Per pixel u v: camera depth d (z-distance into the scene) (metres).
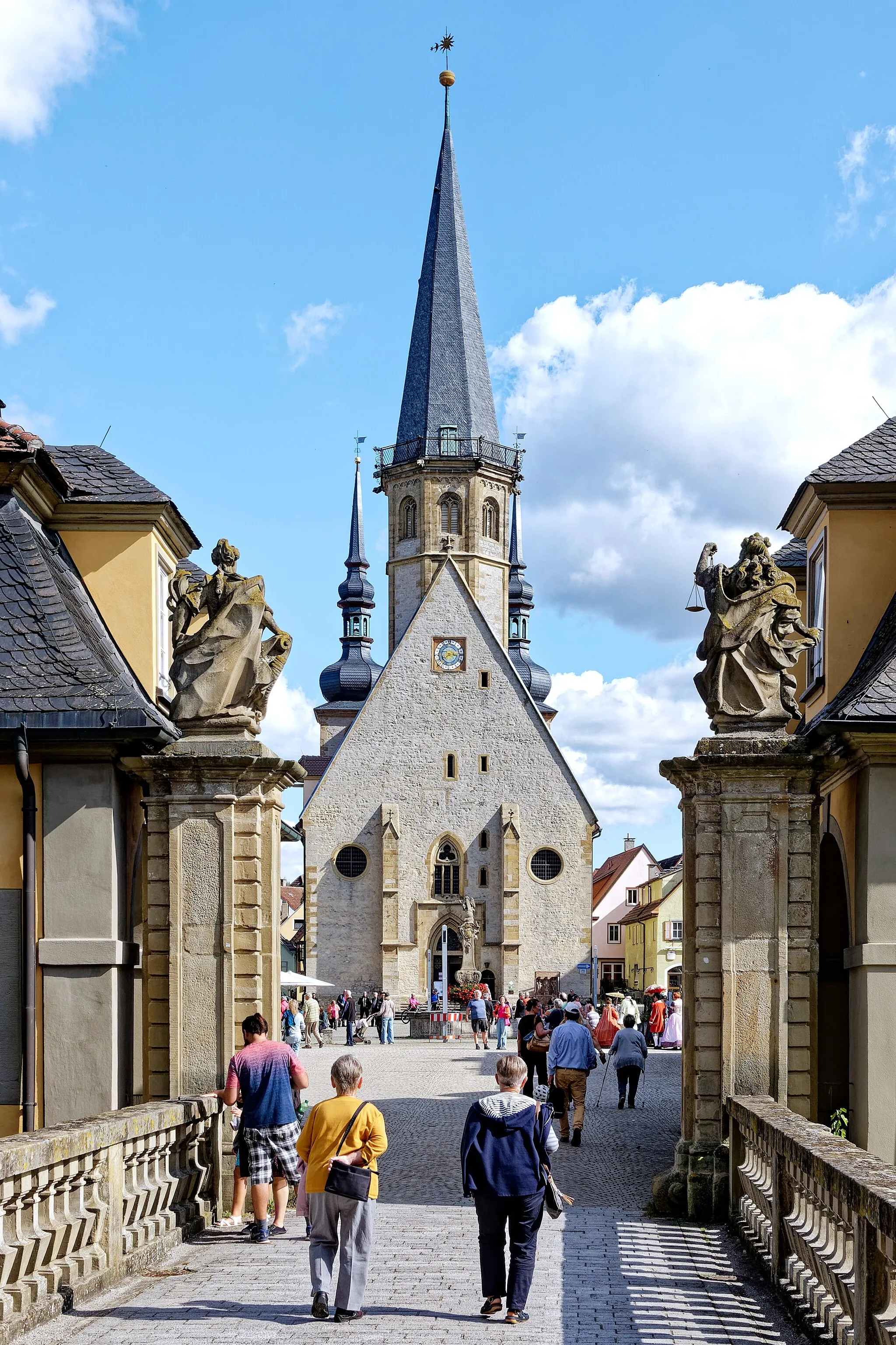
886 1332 8.06
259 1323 10.20
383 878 73.50
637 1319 10.40
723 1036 16.17
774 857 16.36
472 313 96.19
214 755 16.39
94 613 18.89
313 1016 54.34
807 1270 10.35
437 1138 23.12
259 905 16.50
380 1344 9.55
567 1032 22.70
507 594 94.31
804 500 19.50
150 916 16.53
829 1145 10.52
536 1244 11.80
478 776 74.94
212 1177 15.38
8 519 17.95
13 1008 15.88
